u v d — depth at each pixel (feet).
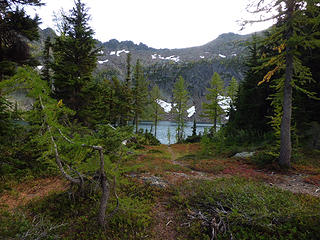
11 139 24.82
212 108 100.99
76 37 40.01
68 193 17.69
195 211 15.72
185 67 613.52
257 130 58.90
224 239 11.85
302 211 13.32
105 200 13.30
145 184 22.25
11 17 28.17
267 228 12.08
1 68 27.12
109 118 88.94
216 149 57.88
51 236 11.38
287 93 31.60
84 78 39.68
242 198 15.85
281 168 30.78
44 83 11.87
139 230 13.58
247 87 66.59
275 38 30.89
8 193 19.63
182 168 33.83
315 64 42.73
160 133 188.44
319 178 25.58
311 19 26.40
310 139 41.57
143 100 117.91
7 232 11.07
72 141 11.92
